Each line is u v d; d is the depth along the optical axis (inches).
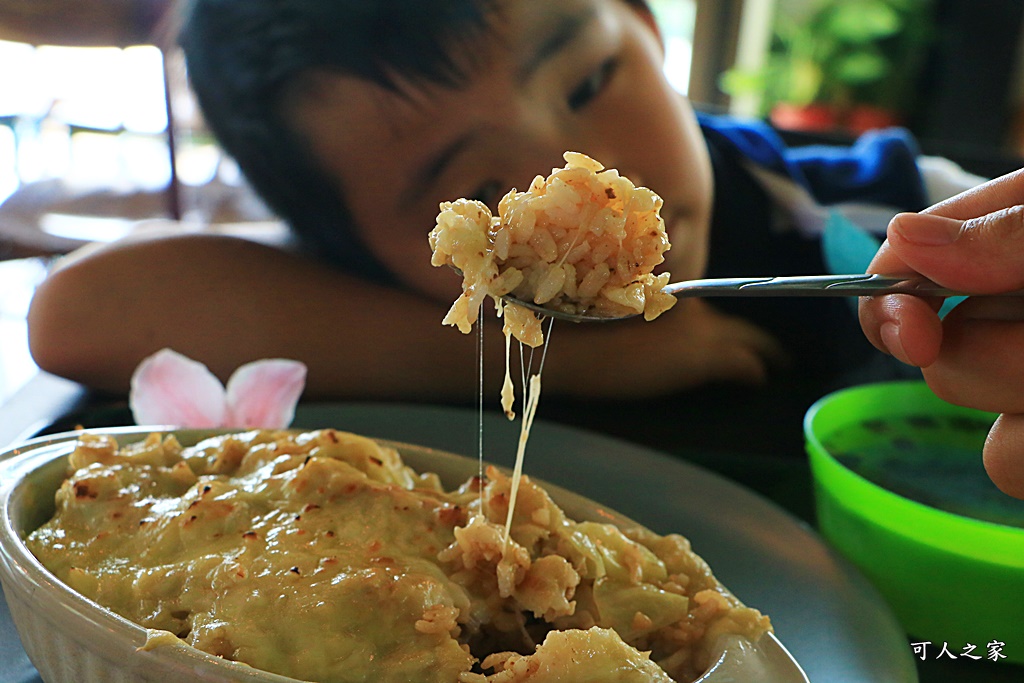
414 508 14.9
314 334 26.9
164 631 12.2
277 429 18.0
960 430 20.5
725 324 30.7
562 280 13.4
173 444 16.6
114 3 31.2
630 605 14.8
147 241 26.5
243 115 26.0
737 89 61.4
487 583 14.4
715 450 24.7
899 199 35.2
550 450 21.3
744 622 14.1
